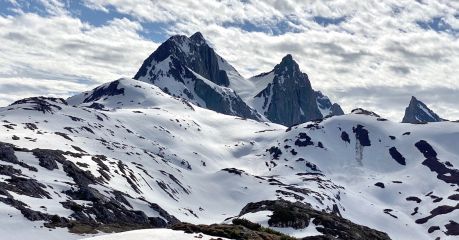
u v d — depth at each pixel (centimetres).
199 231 4772
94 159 19838
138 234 4331
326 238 11825
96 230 10969
